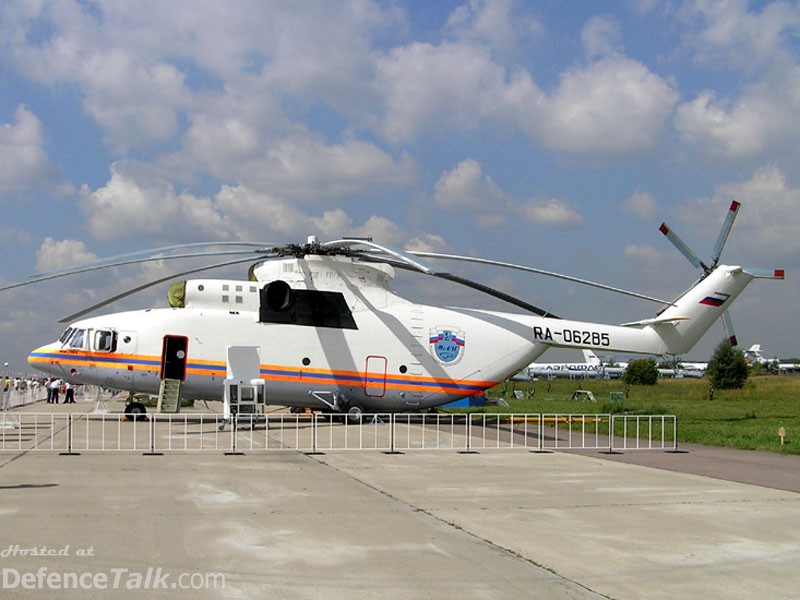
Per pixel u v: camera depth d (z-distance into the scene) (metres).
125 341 27.17
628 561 8.59
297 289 28.09
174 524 10.06
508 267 26.14
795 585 7.77
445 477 15.17
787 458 19.28
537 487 14.01
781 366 162.62
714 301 32.06
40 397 66.19
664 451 20.94
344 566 8.16
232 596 7.08
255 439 22.77
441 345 29.38
